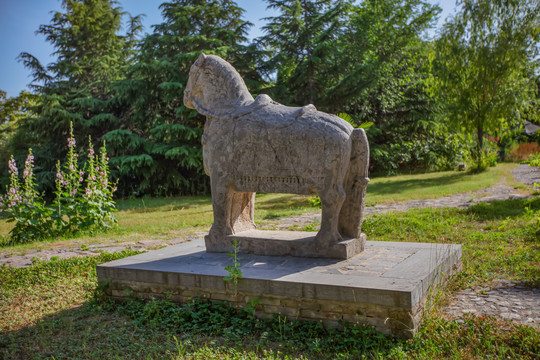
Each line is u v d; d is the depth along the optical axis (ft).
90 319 15.47
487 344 11.34
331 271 14.84
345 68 74.02
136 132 75.82
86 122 68.18
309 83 70.28
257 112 17.56
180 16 68.64
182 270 15.83
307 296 13.55
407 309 12.25
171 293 15.78
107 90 76.95
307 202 47.14
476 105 65.72
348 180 17.30
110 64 82.79
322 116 16.79
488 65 62.08
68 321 15.24
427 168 80.12
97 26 89.81
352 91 68.85
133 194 69.15
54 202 34.06
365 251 17.87
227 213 18.35
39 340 13.71
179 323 14.37
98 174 36.86
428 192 49.21
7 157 79.71
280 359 11.45
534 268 17.98
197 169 65.51
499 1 61.21
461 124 67.00
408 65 86.38
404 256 16.74
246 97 18.54
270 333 13.38
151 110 71.56
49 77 84.58
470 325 12.39
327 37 68.33
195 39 65.36
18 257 26.20
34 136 79.36
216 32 68.18
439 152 80.02
